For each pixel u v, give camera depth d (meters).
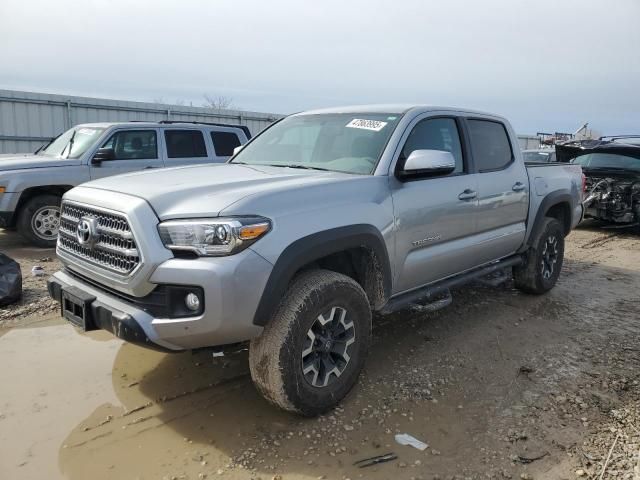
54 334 4.62
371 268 3.70
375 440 3.13
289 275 3.00
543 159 14.30
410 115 4.17
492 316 5.32
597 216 10.63
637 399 3.66
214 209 2.88
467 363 4.21
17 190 7.86
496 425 3.32
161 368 4.02
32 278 6.23
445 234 4.26
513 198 5.12
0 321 4.88
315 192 3.29
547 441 3.15
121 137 8.87
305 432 3.20
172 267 2.81
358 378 3.74
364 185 3.61
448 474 2.84
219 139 10.02
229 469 2.85
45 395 3.59
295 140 4.52
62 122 17.66
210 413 3.41
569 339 4.77
